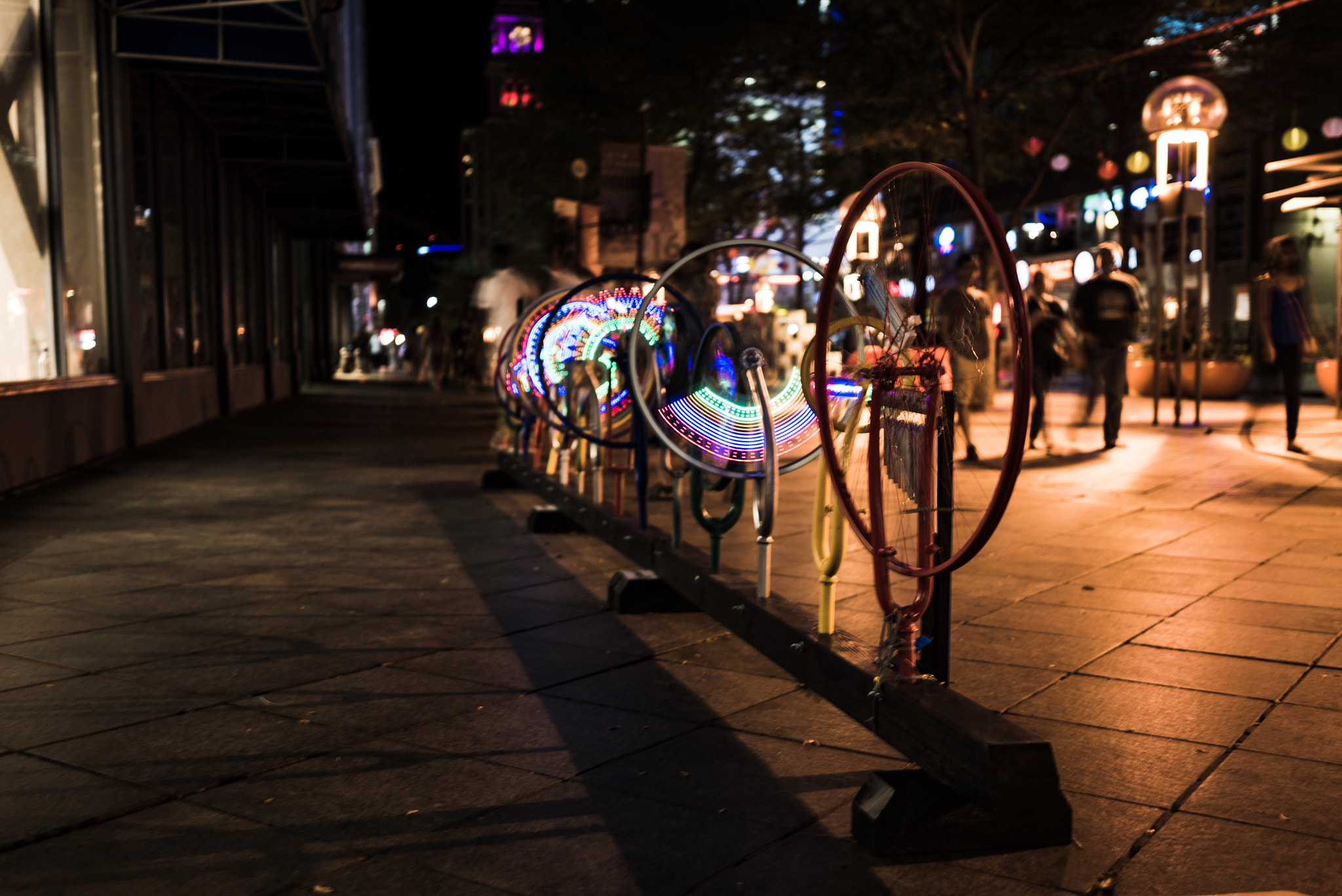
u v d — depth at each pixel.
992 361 10.41
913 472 2.97
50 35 10.73
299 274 37.03
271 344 25.78
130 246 12.98
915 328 2.94
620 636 4.68
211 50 12.45
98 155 12.39
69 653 4.38
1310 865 2.52
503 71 82.06
